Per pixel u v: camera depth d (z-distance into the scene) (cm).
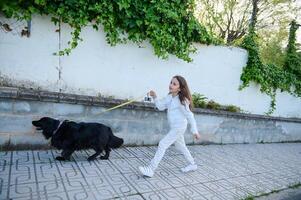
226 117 788
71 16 511
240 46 860
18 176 390
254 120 881
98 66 577
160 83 665
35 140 511
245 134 870
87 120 552
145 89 646
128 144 617
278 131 998
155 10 586
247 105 892
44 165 443
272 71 948
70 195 357
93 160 499
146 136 638
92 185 396
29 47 507
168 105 476
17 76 506
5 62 493
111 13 546
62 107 524
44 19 510
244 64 846
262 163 670
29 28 501
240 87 849
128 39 593
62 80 545
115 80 603
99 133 493
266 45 1287
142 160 537
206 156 647
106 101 562
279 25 1462
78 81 562
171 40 628
